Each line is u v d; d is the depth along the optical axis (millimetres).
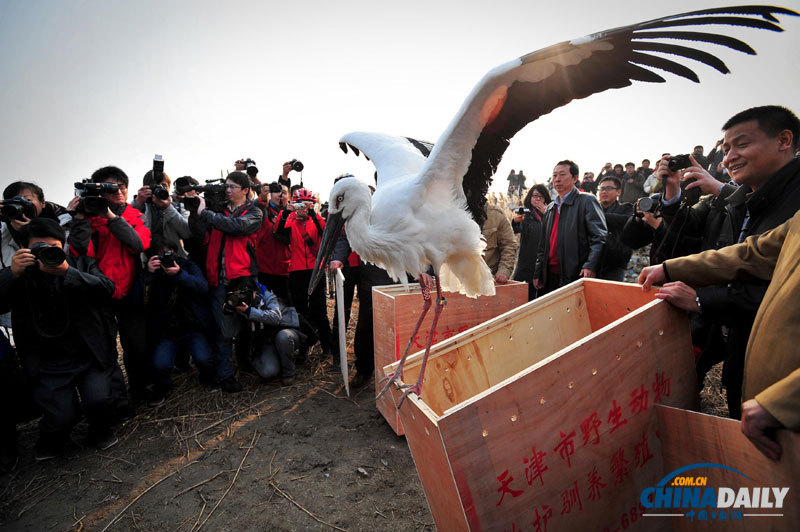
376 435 3322
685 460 1650
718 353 2684
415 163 3148
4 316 3334
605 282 2539
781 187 1964
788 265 1476
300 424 3518
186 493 2768
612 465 1646
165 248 4070
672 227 3053
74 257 3328
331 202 2795
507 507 1394
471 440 1303
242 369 4637
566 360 1479
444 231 2633
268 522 2480
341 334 3865
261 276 5078
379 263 2770
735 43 1885
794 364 1378
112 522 2543
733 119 2098
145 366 3971
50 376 3119
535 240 5230
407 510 2527
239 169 5051
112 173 3613
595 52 2268
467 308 3398
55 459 3197
